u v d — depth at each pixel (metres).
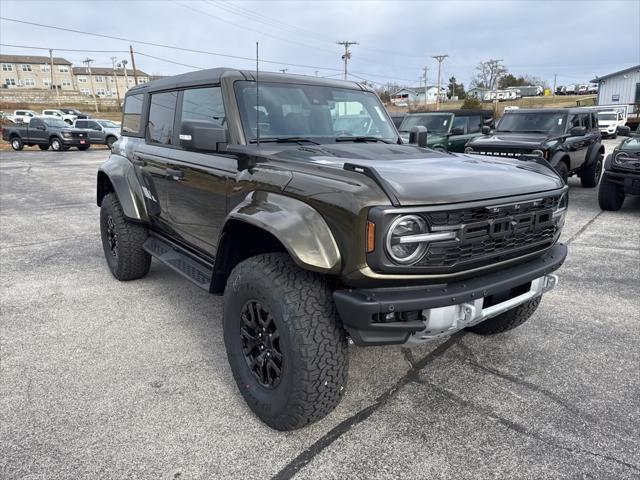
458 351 3.59
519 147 9.89
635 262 5.79
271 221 2.49
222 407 2.90
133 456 2.48
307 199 2.47
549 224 2.85
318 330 2.41
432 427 2.72
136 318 4.15
